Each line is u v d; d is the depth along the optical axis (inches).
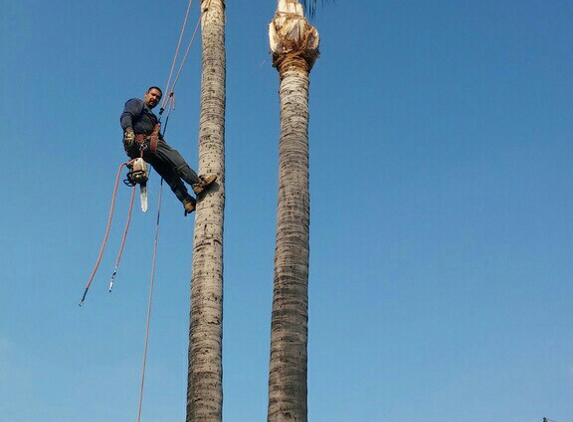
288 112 558.6
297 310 483.8
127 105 551.8
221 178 543.8
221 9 607.5
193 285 513.3
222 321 508.1
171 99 569.3
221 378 490.6
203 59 586.6
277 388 461.7
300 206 518.9
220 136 556.7
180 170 537.0
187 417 478.6
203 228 526.6
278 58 583.8
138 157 546.9
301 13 599.8
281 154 543.8
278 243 508.7
